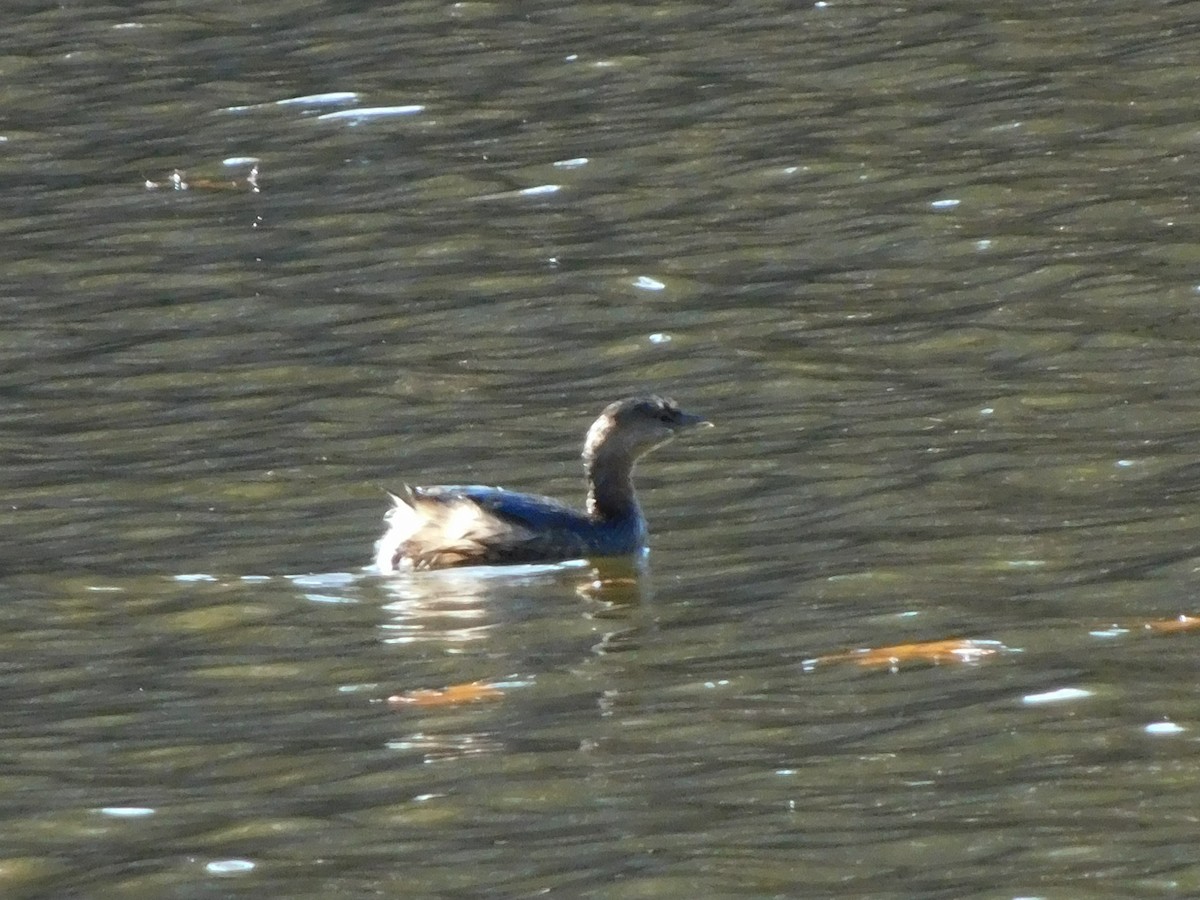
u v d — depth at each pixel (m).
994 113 26.48
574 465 17.86
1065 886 10.52
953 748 12.08
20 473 18.02
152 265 23.81
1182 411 17.83
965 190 24.16
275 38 31.91
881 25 30.23
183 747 12.66
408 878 10.98
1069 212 23.22
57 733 12.94
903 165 25.12
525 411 19.23
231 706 13.22
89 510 17.05
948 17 30.30
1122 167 24.42
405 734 12.66
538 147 26.83
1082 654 13.23
